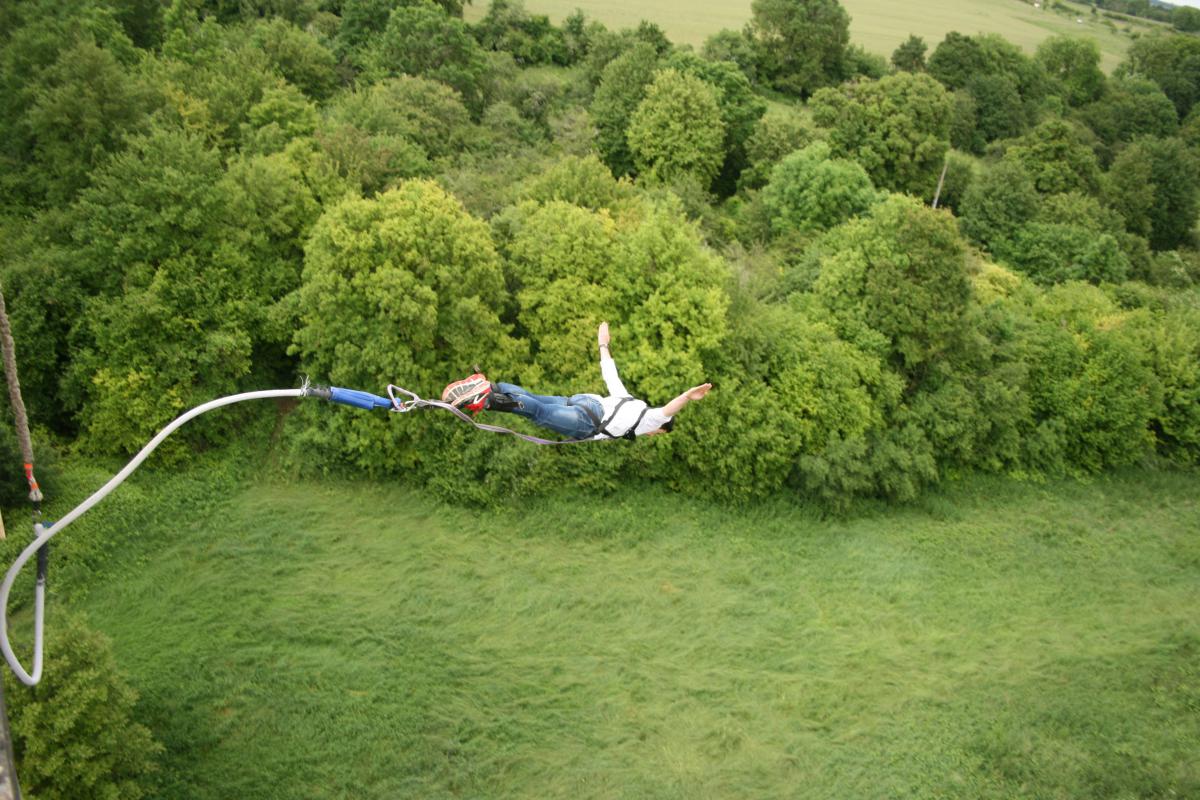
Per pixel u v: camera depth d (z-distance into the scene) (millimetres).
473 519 35188
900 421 39719
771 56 87438
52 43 42000
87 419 35062
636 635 31016
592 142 60594
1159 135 96000
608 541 34938
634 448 36375
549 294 36781
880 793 25688
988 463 41531
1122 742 27562
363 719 26844
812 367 37781
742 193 62000
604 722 27625
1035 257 55031
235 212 37000
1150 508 41750
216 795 24391
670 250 36406
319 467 36281
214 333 35656
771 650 30766
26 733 21047
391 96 55469
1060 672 30469
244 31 63500
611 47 71812
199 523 33281
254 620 29734
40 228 36969
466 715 27344
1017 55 98125
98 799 22031
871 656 30766
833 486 36938
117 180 35750
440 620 30719
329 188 40062
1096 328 44906
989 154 83688
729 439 35969
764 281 44188
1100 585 35688
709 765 26438
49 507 31953
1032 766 26391
